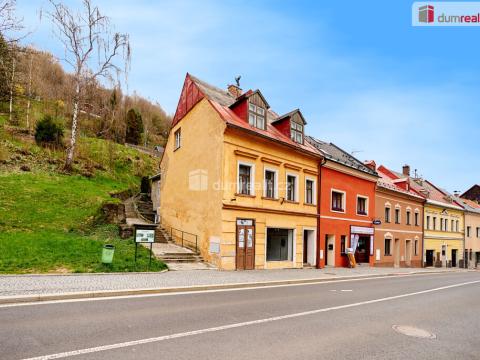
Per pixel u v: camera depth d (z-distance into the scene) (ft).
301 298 34.94
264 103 66.90
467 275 91.45
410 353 19.17
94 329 20.48
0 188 66.03
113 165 116.47
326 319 26.03
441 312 31.94
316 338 20.88
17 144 93.91
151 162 138.31
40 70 141.08
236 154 58.59
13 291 28.37
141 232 46.75
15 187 68.54
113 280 36.60
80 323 21.61
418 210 118.11
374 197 93.97
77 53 91.66
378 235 94.94
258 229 60.75
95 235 58.65
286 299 33.78
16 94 98.68
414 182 140.56
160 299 30.60
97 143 122.01
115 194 90.07
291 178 70.33
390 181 117.80
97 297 29.89
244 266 57.67
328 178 78.23
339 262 79.46
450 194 162.71
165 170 83.35
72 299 28.43
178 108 78.13
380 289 46.75
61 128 107.24
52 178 81.87
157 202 94.94
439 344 21.31
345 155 97.81
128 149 137.49
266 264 61.72
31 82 134.82
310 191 74.59
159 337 19.51
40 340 18.15
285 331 21.99
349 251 79.77
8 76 86.89
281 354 17.74
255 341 19.62
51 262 41.42
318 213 74.38
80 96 94.58
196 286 36.78
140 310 25.86
